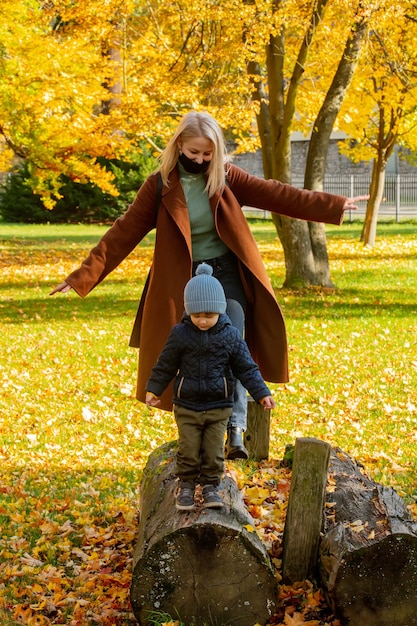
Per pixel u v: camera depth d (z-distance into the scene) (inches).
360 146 1106.7
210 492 167.3
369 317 582.2
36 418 356.2
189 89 693.3
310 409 372.2
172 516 170.4
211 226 180.7
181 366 162.9
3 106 805.2
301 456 181.8
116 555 212.2
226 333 161.5
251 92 694.5
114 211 1578.5
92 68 748.6
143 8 864.3
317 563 183.0
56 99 733.3
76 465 300.2
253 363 162.1
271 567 167.3
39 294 737.6
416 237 1234.0
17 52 730.2
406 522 178.4
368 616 168.6
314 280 724.7
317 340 509.4
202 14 602.2
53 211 1611.7
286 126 682.8
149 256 1031.6
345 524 178.7
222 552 165.6
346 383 414.6
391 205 1755.7
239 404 181.3
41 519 240.5
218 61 699.4
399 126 1020.5
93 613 183.3
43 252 1072.2
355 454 306.2
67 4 643.5
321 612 175.5
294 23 600.7
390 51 775.7
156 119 714.8
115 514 244.4
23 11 727.7
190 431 163.2
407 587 167.8
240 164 1916.8
